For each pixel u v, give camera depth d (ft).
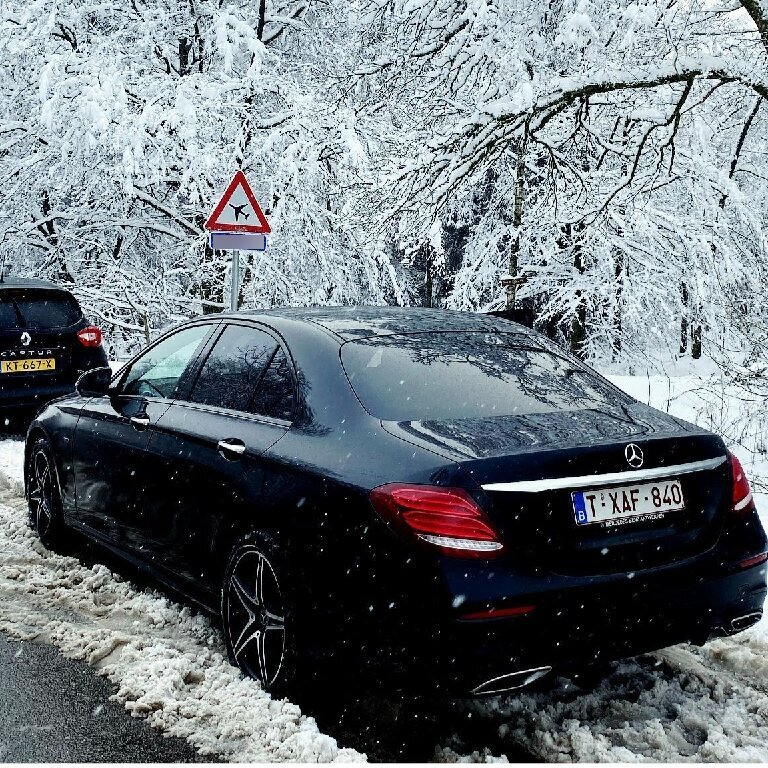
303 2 57.67
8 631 12.53
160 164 47.65
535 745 9.40
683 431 10.25
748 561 9.91
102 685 10.84
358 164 44.47
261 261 49.06
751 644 12.34
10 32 49.26
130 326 54.60
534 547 8.64
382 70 43.04
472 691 8.43
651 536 9.33
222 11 51.08
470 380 10.89
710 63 29.60
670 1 33.81
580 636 8.70
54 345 28.73
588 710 10.34
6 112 53.06
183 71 55.67
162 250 60.18
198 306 56.18
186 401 13.34
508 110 30.27
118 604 13.57
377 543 8.89
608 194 38.04
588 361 59.72
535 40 36.96
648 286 44.93
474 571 8.39
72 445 15.88
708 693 10.90
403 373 10.77
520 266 50.03
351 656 9.21
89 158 50.96
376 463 9.34
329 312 12.94
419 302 68.18
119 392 15.35
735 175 62.59
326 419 10.41
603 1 33.22
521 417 10.14
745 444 26.00
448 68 39.45
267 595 10.53
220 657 11.56
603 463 9.11
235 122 49.93
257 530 10.55
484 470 8.71
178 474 12.51
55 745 9.37
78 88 47.01
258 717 9.80
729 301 30.25
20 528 17.93
